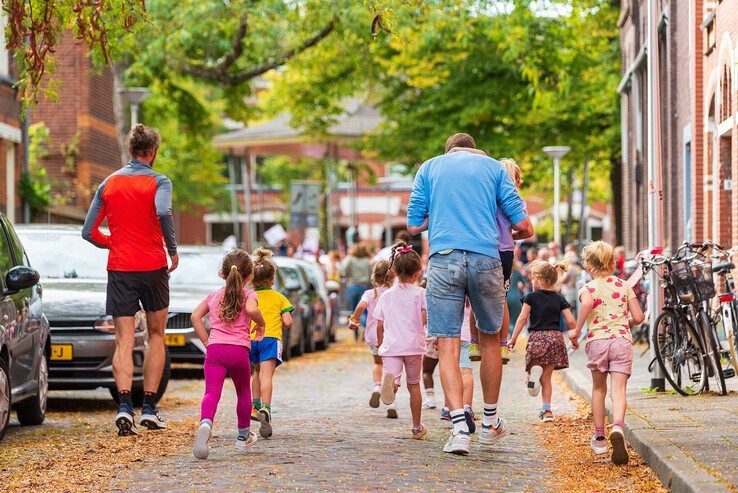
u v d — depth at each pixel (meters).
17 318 13.70
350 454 11.71
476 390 20.55
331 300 39.53
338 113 48.19
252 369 14.07
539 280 15.85
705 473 9.45
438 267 11.68
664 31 31.94
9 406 13.06
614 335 11.77
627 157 41.22
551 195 69.88
